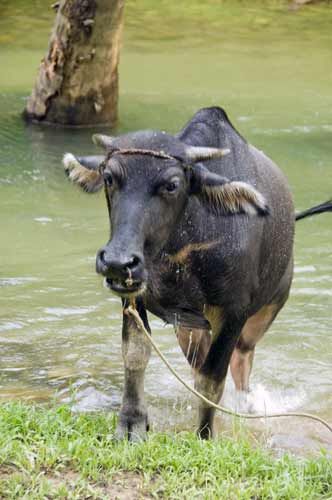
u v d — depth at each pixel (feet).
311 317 74.23
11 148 115.24
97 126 125.90
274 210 55.98
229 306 51.26
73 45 121.08
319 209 65.51
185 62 166.91
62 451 44.93
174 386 62.28
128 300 50.52
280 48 180.34
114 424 50.62
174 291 50.42
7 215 94.27
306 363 67.10
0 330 69.00
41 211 95.86
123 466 44.78
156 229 44.96
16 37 181.27
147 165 44.98
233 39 186.60
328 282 80.48
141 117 130.93
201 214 48.83
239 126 127.13
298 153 115.96
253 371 65.62
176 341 69.10
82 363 64.34
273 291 58.75
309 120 132.05
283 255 58.13
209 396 51.75
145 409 50.65
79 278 79.71
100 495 42.06
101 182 50.75
